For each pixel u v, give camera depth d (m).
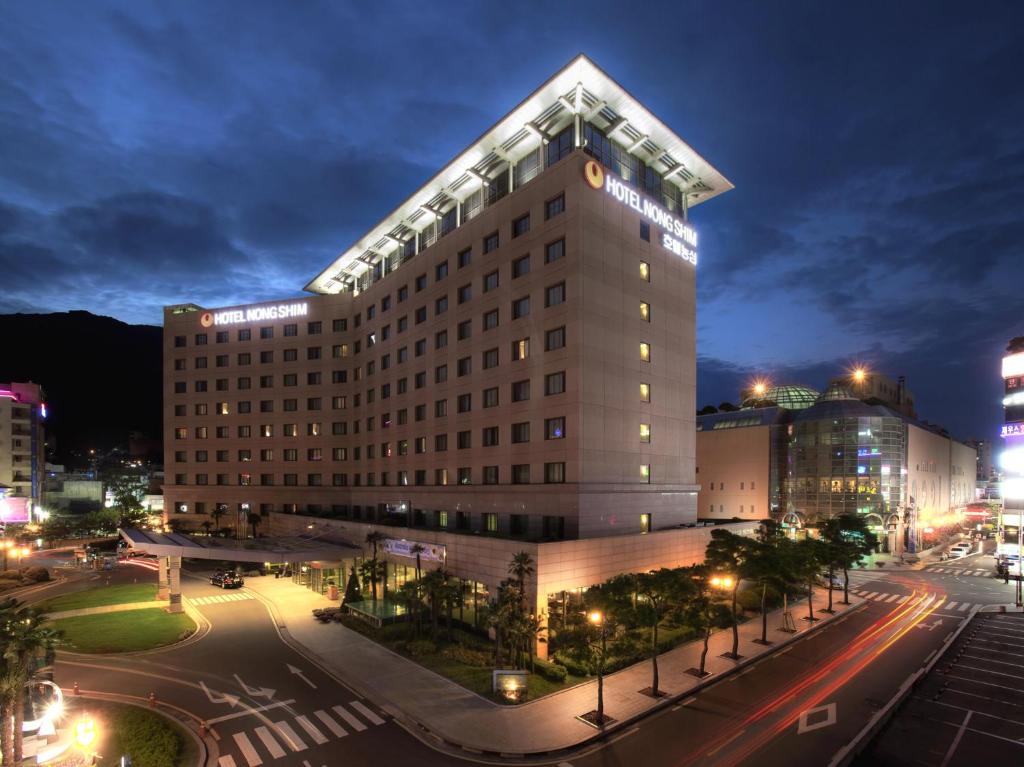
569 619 39.41
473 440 58.25
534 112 52.72
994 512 137.12
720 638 42.62
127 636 42.97
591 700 31.06
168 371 100.25
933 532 110.06
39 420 119.62
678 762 25.02
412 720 28.88
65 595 58.69
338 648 40.41
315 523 72.00
